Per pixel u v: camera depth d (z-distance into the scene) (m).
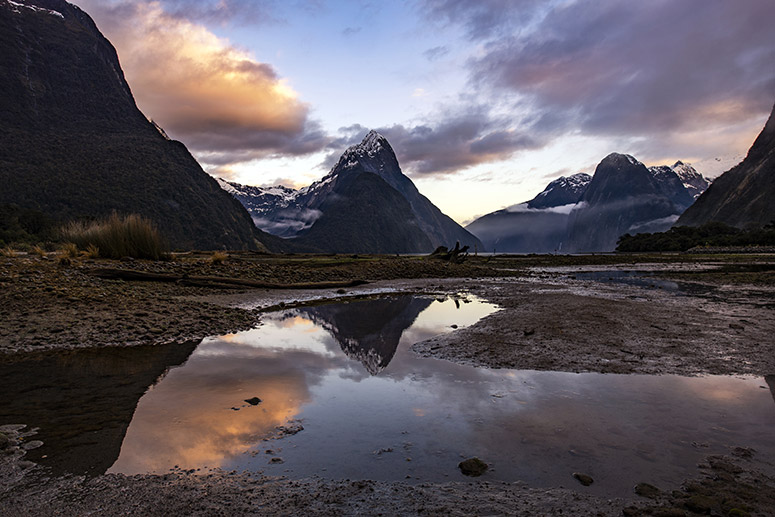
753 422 4.13
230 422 4.20
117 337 7.91
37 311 8.90
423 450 3.62
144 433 3.91
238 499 2.83
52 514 2.63
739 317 10.26
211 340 8.13
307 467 3.32
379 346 7.65
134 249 19.45
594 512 2.69
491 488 3.01
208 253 35.88
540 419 4.25
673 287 19.78
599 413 4.39
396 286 20.38
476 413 4.43
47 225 51.66
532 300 13.89
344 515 2.66
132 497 2.84
